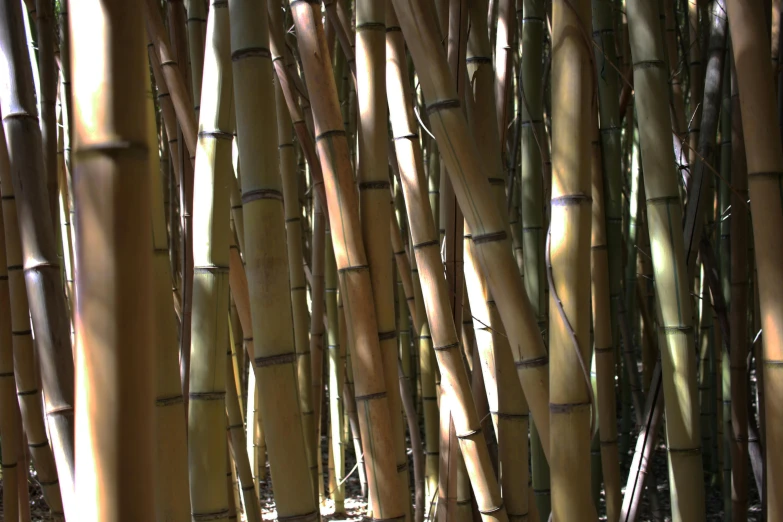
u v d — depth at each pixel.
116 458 0.52
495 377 1.23
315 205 2.34
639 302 3.05
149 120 0.52
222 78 1.04
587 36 0.85
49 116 1.46
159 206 1.03
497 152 1.19
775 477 0.80
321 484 3.39
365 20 1.09
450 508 1.33
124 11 0.50
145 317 0.52
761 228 0.79
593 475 2.11
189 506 1.04
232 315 2.27
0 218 1.36
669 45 2.06
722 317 1.64
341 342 3.18
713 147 1.39
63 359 1.15
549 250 0.89
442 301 1.10
